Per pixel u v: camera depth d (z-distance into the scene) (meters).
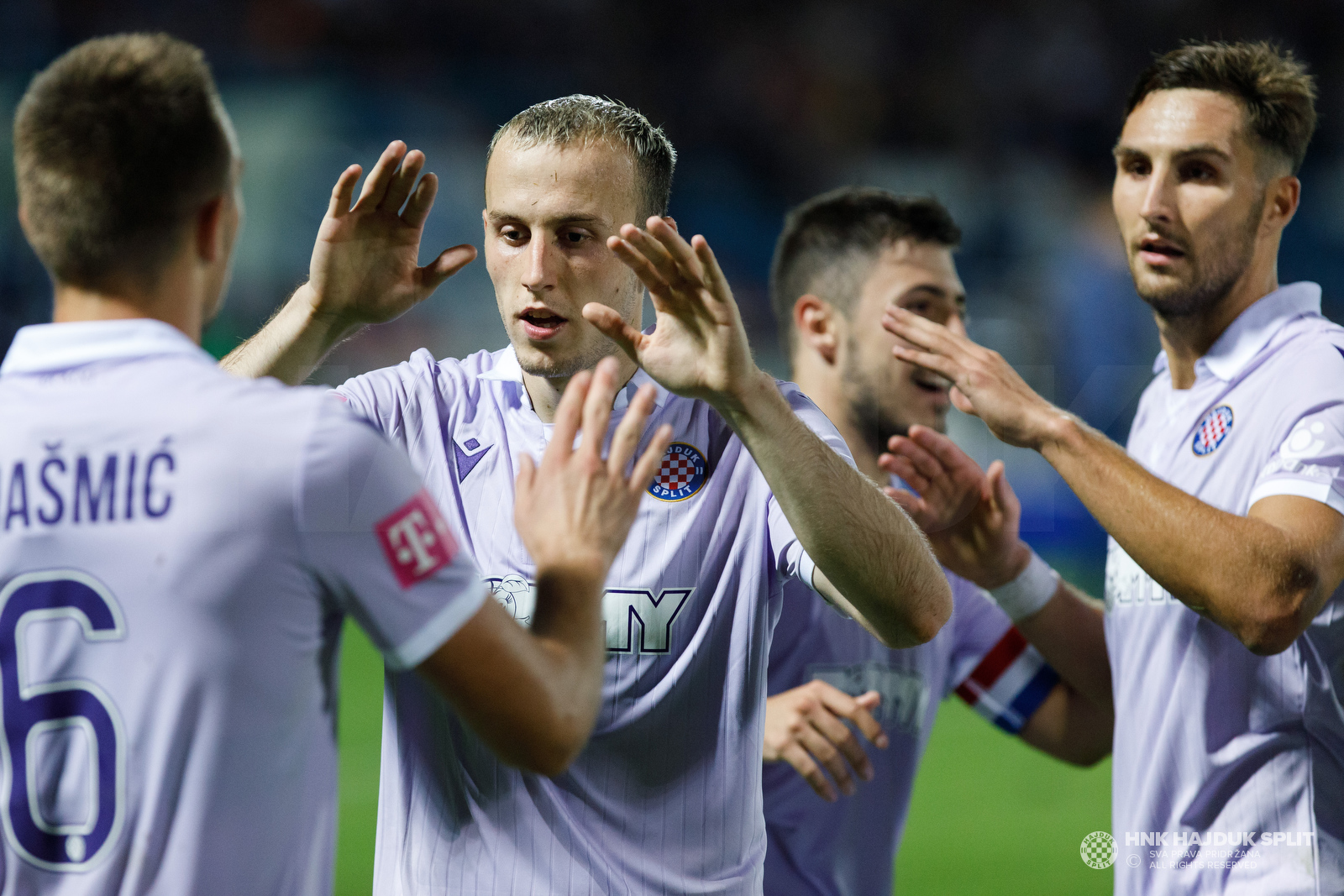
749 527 7.09
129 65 5.20
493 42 49.62
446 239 38.84
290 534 5.02
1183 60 8.57
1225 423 8.38
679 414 7.29
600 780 6.84
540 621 5.32
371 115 43.75
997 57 52.56
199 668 4.98
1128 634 8.61
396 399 7.43
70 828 5.08
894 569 6.21
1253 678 7.96
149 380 5.14
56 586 5.05
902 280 10.01
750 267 46.78
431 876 6.84
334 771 5.51
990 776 20.97
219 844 5.05
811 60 51.97
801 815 9.02
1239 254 8.42
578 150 6.72
